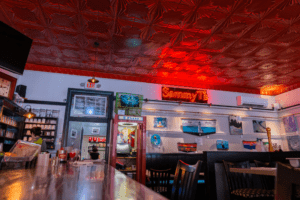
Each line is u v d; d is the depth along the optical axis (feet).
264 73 22.43
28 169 4.98
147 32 14.79
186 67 21.07
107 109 22.44
